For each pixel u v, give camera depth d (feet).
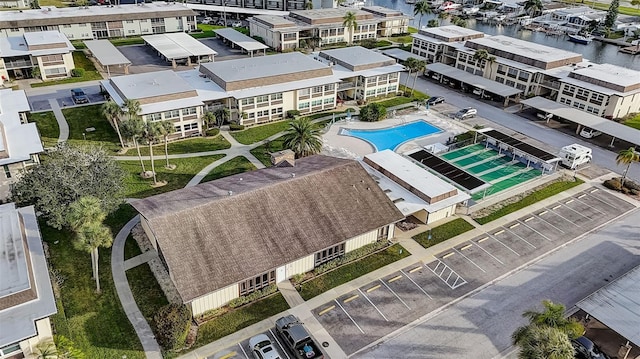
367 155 218.59
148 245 164.86
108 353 124.88
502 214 196.13
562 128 282.36
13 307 119.75
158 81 264.52
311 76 291.38
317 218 159.02
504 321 142.10
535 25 578.66
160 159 225.97
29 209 161.38
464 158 244.01
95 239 133.08
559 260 169.78
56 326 130.31
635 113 300.61
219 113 259.80
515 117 296.51
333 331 135.95
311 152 220.02
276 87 275.18
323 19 435.53
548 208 201.57
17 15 391.86
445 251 171.94
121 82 261.24
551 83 312.09
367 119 278.87
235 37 414.62
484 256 170.30
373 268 161.58
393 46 442.91
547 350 106.32
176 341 124.88
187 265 135.03
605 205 205.57
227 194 156.76
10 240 137.28
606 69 317.63
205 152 235.20
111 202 165.27
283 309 142.61
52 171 163.02
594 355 128.36
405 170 205.67
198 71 298.35
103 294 143.33
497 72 340.80
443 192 188.65
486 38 380.78
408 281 156.46
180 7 458.91
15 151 193.26
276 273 149.18
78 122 256.93
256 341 127.13
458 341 134.51
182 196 163.12
